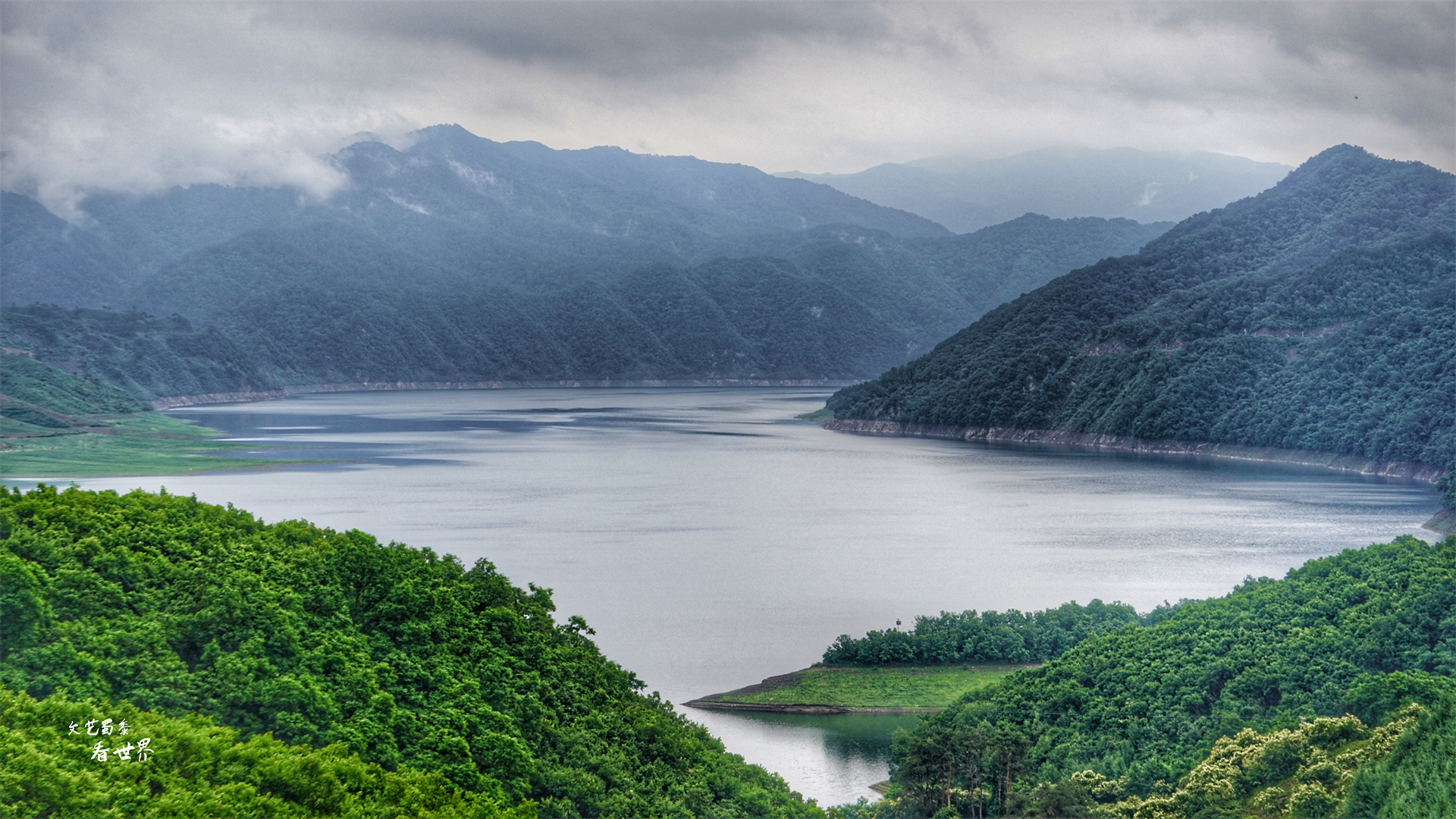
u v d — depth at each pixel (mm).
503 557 167625
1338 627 92562
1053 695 91250
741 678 110938
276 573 71688
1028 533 191125
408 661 68625
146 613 62969
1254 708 82688
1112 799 74688
